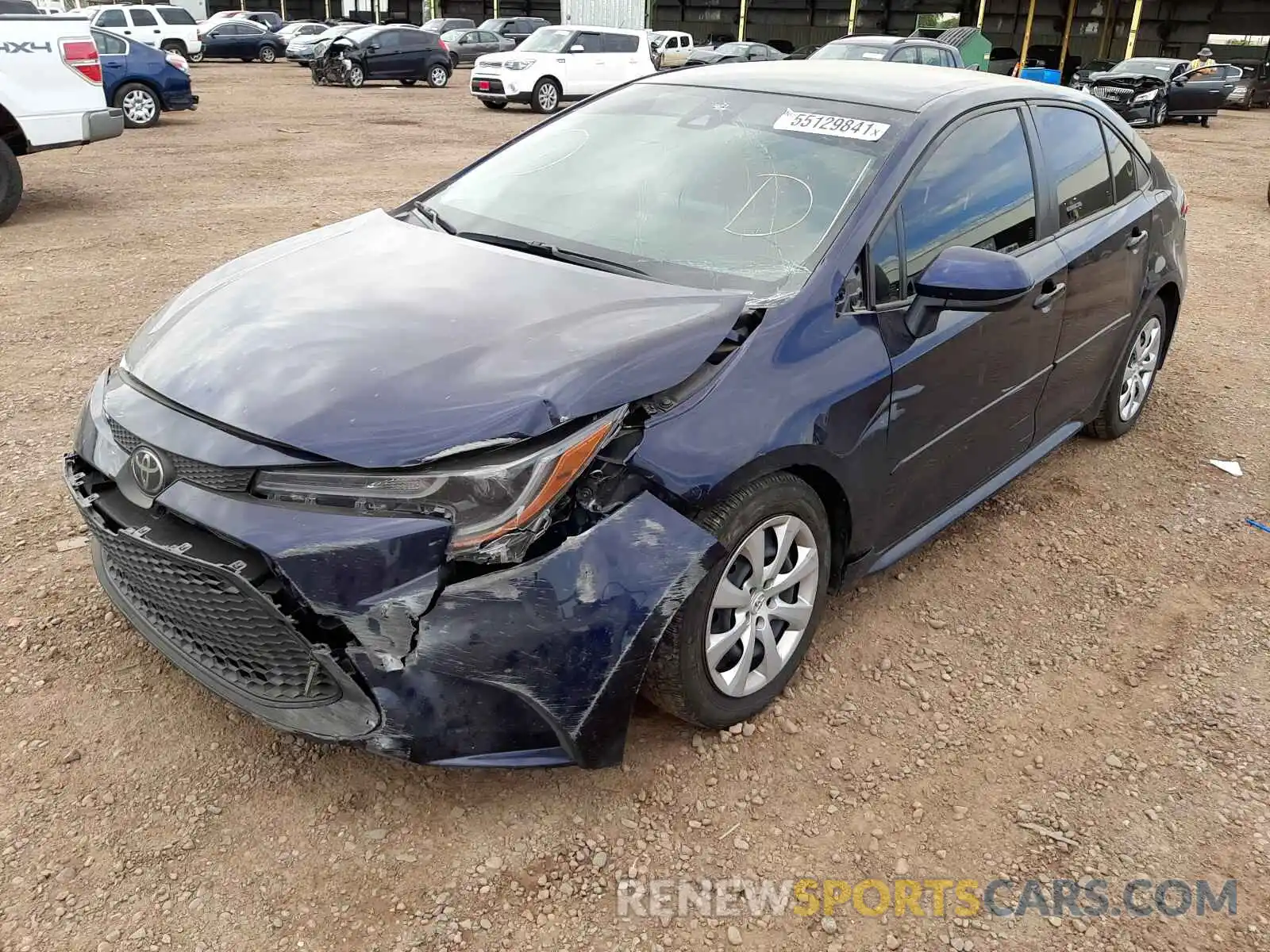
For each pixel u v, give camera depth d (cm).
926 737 282
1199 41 4172
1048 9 4275
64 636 301
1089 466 462
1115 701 302
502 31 3606
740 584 260
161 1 4150
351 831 239
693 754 269
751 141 325
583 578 216
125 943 209
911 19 4456
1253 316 720
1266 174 1459
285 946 210
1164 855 246
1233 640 334
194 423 228
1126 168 432
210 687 237
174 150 1348
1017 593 356
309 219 918
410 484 210
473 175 367
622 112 366
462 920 218
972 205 326
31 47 852
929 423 307
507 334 243
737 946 217
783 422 250
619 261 295
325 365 233
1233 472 461
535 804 250
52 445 427
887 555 318
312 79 2802
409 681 213
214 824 239
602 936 217
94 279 695
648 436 230
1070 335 382
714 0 4809
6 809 239
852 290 281
